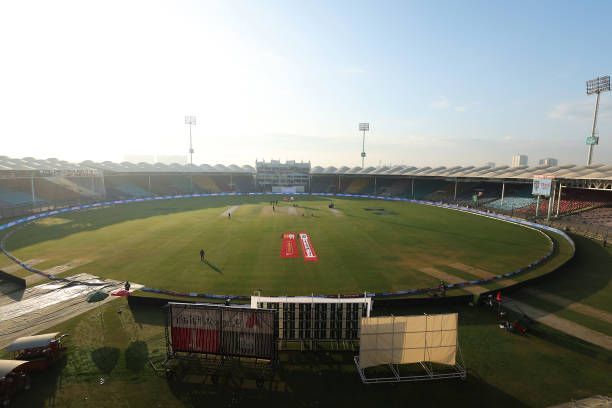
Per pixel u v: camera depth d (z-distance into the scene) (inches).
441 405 517.3
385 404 518.3
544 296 933.2
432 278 1050.7
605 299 912.3
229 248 1374.3
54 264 1152.8
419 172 3757.4
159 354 633.6
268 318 582.2
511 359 637.9
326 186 4621.1
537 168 2733.8
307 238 1572.3
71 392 529.7
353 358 642.2
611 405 516.1
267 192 4249.5
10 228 1739.7
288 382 568.1
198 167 4532.5
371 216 2289.6
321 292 932.6
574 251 1353.3
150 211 2388.0
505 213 2400.3
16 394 521.0
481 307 860.0
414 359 600.7
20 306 839.1
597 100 2677.2
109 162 3784.5
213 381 560.4
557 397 536.1
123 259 1210.6
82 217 2095.2
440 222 2084.2
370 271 1112.2
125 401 513.7
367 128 5059.1
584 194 2514.8
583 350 669.3
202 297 882.1
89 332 711.7
